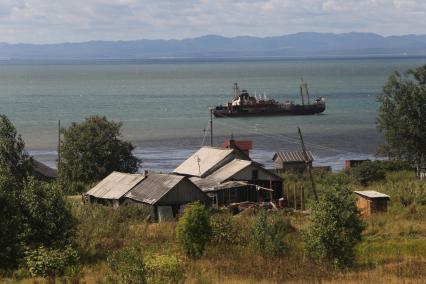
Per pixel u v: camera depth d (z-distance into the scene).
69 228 80.62
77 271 68.44
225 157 148.50
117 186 130.50
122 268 55.41
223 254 77.56
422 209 111.56
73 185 151.38
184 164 153.12
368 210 113.00
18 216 75.25
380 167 165.50
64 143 166.62
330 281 62.91
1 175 82.56
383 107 171.75
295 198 127.31
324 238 71.75
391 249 80.75
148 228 94.38
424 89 168.00
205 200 124.62
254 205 124.19
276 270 68.38
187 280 61.31
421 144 168.25
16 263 72.69
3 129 109.19
